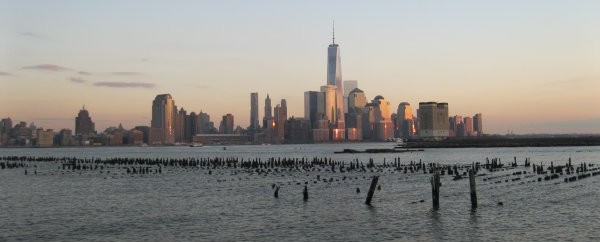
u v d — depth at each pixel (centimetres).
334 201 6359
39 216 5591
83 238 4478
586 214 5222
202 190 7962
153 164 15712
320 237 4416
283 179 9619
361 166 12712
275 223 5031
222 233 4622
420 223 4897
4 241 4397
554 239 4206
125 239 4428
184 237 4484
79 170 13450
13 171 13538
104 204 6481
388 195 6862
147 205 6344
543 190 7044
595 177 8756
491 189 7225
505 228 4641
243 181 9338
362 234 4497
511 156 18888
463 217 5147
